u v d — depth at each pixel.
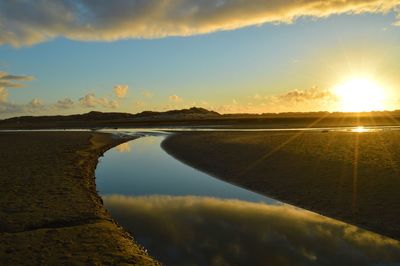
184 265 10.91
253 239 12.95
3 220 14.16
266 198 18.41
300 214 15.66
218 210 16.66
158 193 20.48
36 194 18.06
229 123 121.19
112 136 65.62
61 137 59.53
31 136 63.75
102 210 15.80
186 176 25.20
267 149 32.06
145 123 142.88
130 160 34.47
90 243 11.88
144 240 12.98
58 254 10.98
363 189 17.53
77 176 22.73
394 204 15.18
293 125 96.69
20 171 24.33
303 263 10.96
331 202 16.47
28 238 12.23
